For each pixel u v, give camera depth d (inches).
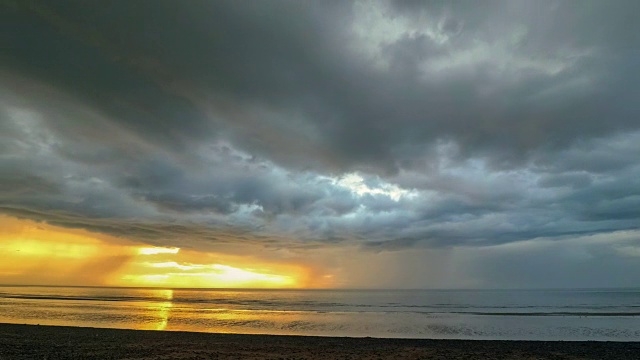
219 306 2314.2
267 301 3009.4
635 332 1163.3
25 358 661.3
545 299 3373.5
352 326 1316.4
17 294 3673.7
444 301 3093.0
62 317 1528.1
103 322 1368.1
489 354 745.6
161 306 2234.3
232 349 776.9
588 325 1342.3
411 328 1267.2
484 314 1788.9
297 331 1187.3
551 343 870.4
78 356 682.2
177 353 724.0
